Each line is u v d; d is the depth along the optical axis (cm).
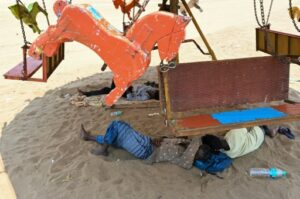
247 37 1299
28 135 578
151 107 650
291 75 891
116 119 608
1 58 1065
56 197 430
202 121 405
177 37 376
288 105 462
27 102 725
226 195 428
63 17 411
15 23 1491
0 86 829
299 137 554
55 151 519
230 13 1834
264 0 2195
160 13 377
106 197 423
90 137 535
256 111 441
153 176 457
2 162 510
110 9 1792
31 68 509
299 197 430
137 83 774
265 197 427
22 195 446
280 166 481
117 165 471
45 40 433
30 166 493
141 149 480
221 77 466
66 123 605
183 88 448
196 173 462
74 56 1120
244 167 476
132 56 389
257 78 487
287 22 1535
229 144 485
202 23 1606
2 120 645
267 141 527
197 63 450
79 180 453
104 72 920
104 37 396
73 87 788
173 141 498
